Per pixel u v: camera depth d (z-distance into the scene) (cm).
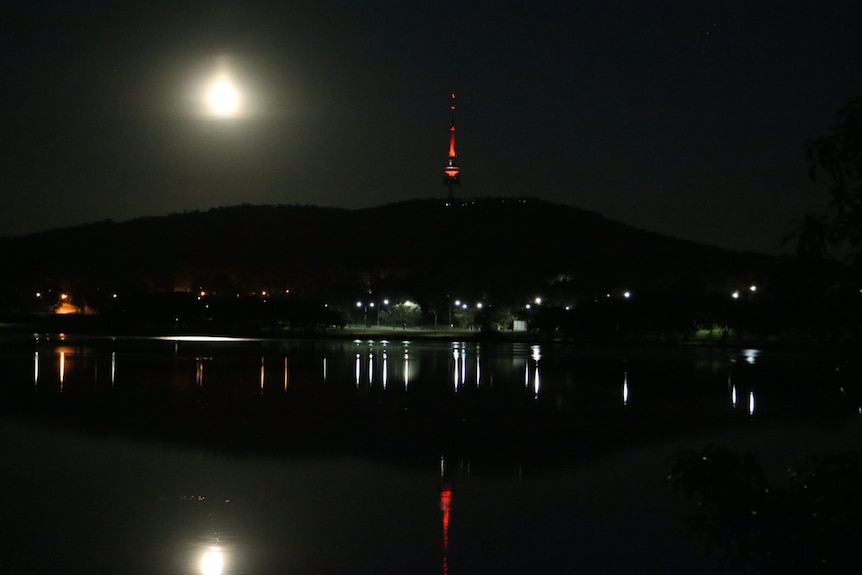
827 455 745
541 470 2261
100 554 1525
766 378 4866
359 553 1554
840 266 715
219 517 1772
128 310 12156
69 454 2392
